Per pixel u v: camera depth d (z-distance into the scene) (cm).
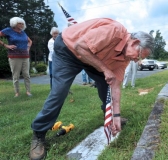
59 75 217
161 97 327
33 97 503
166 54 5506
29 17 3456
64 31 219
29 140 247
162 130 211
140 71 1742
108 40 192
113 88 215
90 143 234
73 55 213
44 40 4003
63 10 356
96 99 438
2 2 3206
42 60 4047
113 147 212
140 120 269
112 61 212
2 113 372
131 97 427
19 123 313
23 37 491
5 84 871
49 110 216
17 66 498
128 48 197
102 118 303
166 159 164
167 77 882
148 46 190
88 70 239
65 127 264
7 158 218
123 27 204
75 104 406
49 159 206
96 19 211
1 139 261
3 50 1223
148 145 188
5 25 3092
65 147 228
